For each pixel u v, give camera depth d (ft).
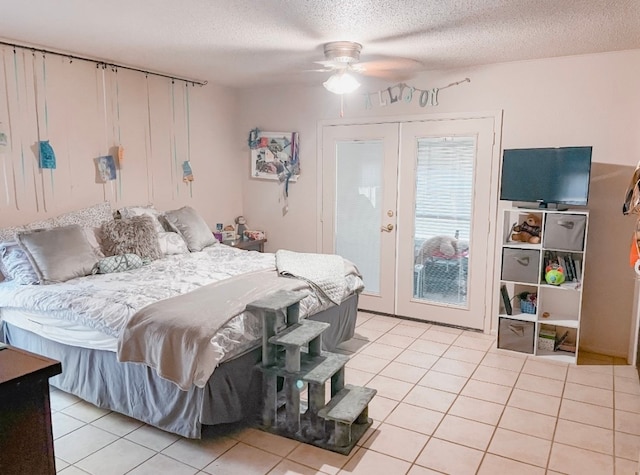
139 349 7.89
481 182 13.25
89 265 10.73
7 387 3.66
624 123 11.38
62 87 11.93
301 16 8.86
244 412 8.43
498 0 7.93
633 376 10.78
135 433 8.44
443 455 7.79
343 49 10.73
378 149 14.83
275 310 8.16
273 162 16.85
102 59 12.63
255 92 16.93
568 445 8.07
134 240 11.96
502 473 7.34
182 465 7.52
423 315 14.62
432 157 13.93
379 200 15.01
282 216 17.04
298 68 13.55
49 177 11.84
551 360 11.62
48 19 9.21
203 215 16.39
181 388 7.46
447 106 13.47
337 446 7.88
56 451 7.88
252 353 8.62
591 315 12.12
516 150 11.91
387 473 7.32
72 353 9.29
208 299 8.66
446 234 14.03
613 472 7.36
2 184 10.96
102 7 8.48
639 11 8.45
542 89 12.17
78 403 9.50
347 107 15.17
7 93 10.89
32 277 10.00
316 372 8.23
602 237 11.80
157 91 14.37
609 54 11.35
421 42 10.55
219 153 16.78
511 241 12.44
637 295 11.03
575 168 11.16
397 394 9.88
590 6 8.21
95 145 12.81
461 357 11.82
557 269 11.61
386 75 13.99
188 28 9.71
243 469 7.43
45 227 11.25
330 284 10.89
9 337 10.41
